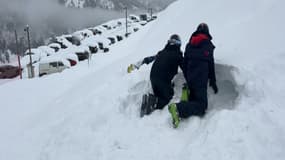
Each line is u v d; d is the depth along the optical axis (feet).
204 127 15.12
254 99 15.53
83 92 24.79
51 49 107.65
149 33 35.63
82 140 17.15
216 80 17.71
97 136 16.99
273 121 14.19
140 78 20.10
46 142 18.97
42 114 24.30
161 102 17.53
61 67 77.30
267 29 19.27
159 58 17.84
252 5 22.30
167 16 32.91
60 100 26.27
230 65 17.30
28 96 31.96
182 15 28.71
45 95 31.48
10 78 88.58
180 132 15.66
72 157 16.28
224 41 20.04
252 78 16.22
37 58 101.19
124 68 24.95
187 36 24.17
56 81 37.88
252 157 12.94
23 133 21.48
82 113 19.79
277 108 14.78
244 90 16.05
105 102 19.76
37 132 20.80
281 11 19.98
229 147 13.50
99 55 68.64
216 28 22.43
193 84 16.24
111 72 26.35
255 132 13.89
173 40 17.76
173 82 18.65
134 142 15.76
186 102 15.89
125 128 16.94
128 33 107.04
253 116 14.61
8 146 19.93
